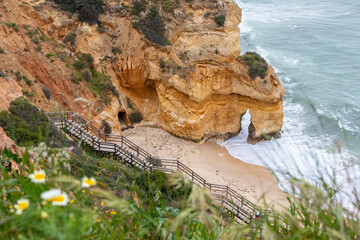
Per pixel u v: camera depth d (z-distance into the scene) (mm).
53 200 2709
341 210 3416
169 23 39469
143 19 39281
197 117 38875
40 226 2480
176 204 5910
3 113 18422
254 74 38000
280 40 78500
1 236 2635
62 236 2361
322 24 87688
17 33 32125
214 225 4258
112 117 37094
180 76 38062
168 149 37062
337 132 39250
